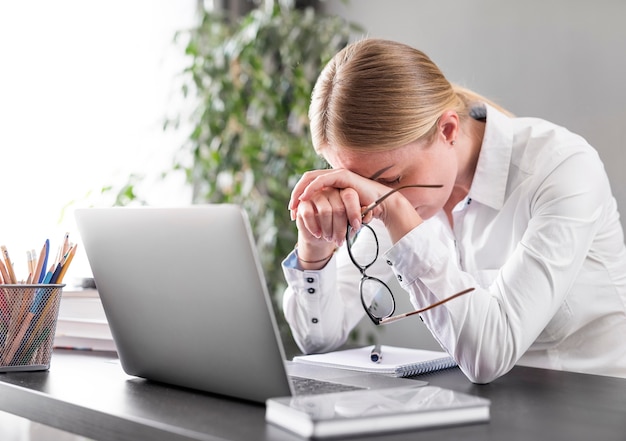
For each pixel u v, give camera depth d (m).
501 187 1.47
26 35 2.37
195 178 2.75
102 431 0.96
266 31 2.69
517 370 1.34
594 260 1.52
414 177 1.30
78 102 2.49
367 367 1.28
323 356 1.43
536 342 1.56
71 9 2.49
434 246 1.22
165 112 2.75
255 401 0.99
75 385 1.15
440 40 2.90
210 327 1.00
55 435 1.31
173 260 1.01
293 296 1.56
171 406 0.98
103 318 1.53
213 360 1.01
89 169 2.50
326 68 1.35
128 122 2.63
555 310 1.29
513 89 2.70
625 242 2.41
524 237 1.32
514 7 2.69
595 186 1.37
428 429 0.87
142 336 1.13
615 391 1.12
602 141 2.47
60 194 2.41
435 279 1.21
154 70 2.73
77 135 2.48
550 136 1.44
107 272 1.14
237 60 2.75
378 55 1.29
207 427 0.86
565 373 1.30
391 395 0.96
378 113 1.24
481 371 1.20
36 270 1.32
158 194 2.74
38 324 1.29
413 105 1.26
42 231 2.34
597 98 2.48
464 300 1.21
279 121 2.79
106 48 2.59
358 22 3.16
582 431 0.87
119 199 2.39
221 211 0.92
